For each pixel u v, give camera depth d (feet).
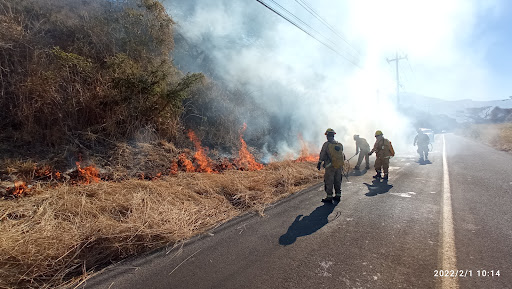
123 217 13.17
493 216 14.15
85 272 9.62
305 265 9.73
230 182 19.70
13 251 9.37
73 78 21.25
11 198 13.75
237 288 8.45
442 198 17.81
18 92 18.94
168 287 8.63
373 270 9.27
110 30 26.99
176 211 14.37
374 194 19.42
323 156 17.76
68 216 12.51
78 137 20.52
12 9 22.52
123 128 23.03
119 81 22.58
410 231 12.50
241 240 12.05
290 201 17.95
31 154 17.74
